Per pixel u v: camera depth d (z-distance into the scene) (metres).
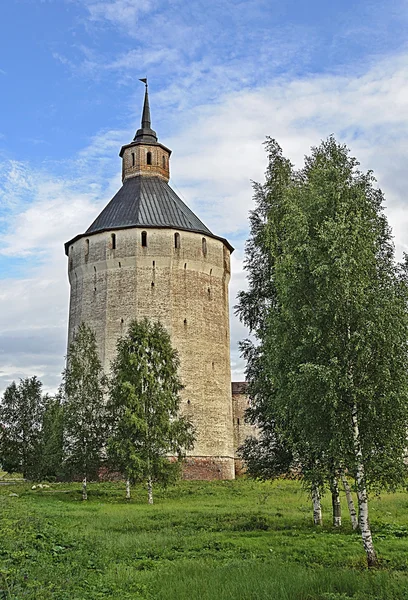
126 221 58.94
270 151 27.34
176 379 42.84
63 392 42.94
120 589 12.31
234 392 67.00
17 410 54.19
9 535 16.45
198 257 59.00
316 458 18.36
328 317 16.83
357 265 16.61
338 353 16.59
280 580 12.38
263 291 26.34
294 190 22.77
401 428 15.98
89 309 58.28
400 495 34.66
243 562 14.91
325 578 12.50
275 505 32.47
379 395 16.09
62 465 40.38
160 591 11.94
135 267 57.22
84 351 43.81
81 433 40.34
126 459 37.47
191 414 55.09
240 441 65.75
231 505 33.19
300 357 17.39
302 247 17.50
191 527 22.78
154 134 67.69
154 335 42.66
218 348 58.84
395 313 16.38
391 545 17.58
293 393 16.75
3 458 53.62
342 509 29.36
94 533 20.36
